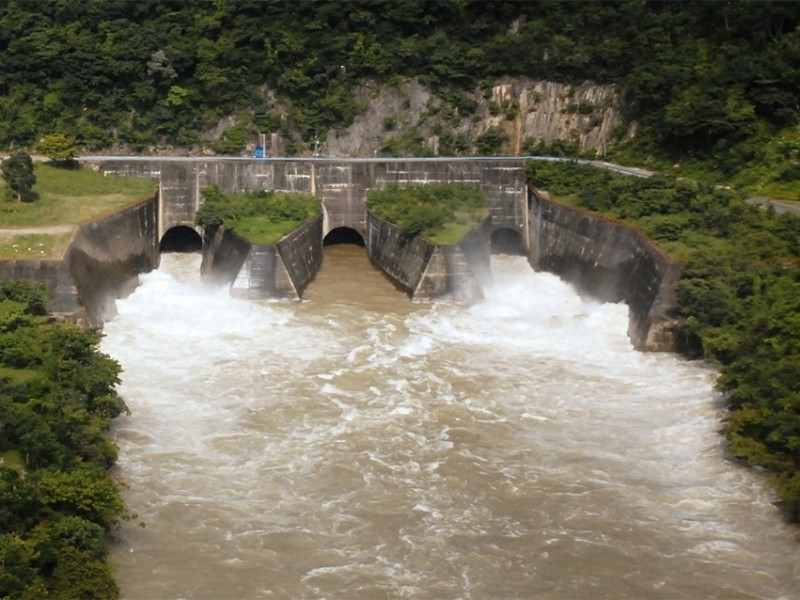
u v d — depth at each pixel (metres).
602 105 115.81
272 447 60.50
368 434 62.28
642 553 50.47
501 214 107.31
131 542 50.75
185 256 103.88
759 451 56.91
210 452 59.75
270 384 69.25
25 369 61.19
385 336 78.69
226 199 101.69
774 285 71.94
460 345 77.06
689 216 84.56
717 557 50.19
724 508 54.34
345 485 56.38
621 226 85.38
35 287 72.06
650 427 63.50
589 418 64.75
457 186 106.50
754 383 61.00
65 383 58.44
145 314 83.19
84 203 94.31
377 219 100.00
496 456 59.81
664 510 54.25
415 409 65.69
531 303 88.00
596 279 87.19
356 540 51.31
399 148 116.19
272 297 86.69
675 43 116.25
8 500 46.25
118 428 62.09
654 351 74.88
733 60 108.00
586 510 54.16
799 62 105.88
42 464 51.75
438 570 49.06
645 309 76.44
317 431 62.56
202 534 51.59
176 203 104.44
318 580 48.19
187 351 74.94
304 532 51.91
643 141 110.19
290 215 97.62
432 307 86.31
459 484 56.66
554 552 50.53
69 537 46.50
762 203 90.38
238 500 54.75
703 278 74.06
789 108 103.00
